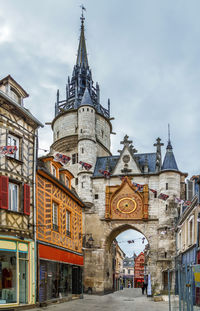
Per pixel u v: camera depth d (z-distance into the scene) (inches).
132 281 3575.3
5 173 636.1
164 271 1363.2
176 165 1505.9
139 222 1483.8
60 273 874.8
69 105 1939.0
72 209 1000.9
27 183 702.5
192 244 926.4
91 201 1541.6
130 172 1546.5
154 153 1631.4
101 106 1993.1
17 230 642.8
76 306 743.1
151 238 1455.5
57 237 844.0
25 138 716.0
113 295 1387.8
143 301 1002.1
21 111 705.0
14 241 637.3
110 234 1512.1
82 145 1620.3
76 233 1029.8
